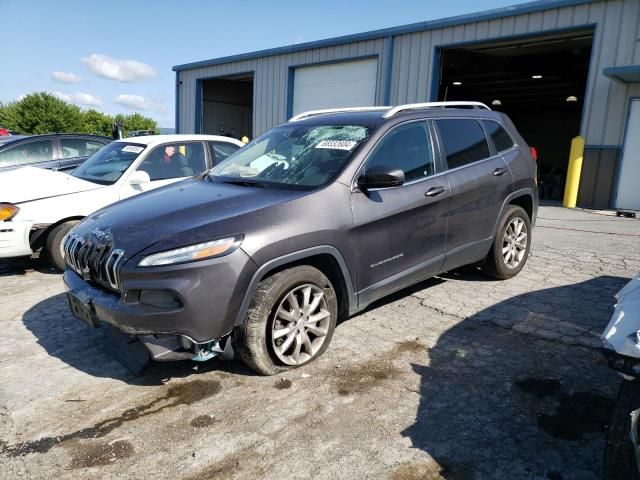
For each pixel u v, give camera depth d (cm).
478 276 537
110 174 641
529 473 238
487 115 507
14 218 550
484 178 462
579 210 1076
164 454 261
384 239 378
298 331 338
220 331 302
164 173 663
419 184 406
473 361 351
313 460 252
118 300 306
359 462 250
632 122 1081
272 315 324
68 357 375
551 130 2658
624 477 201
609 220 916
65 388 329
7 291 535
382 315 437
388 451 258
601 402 295
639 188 1088
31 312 469
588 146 1136
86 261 334
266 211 325
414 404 299
